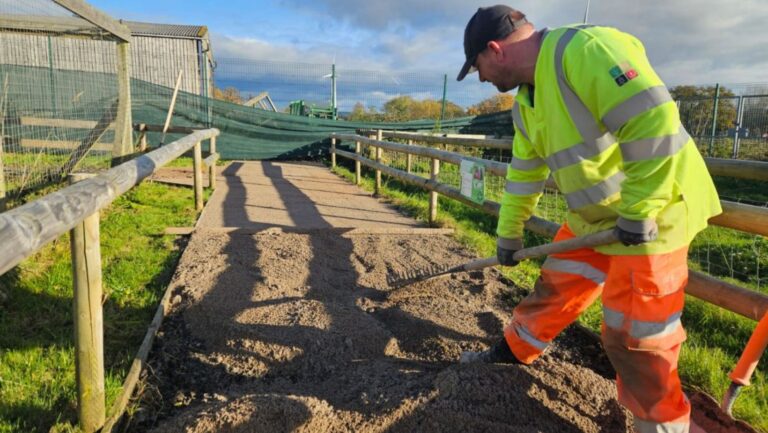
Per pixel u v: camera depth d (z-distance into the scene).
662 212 2.03
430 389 2.65
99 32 8.57
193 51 17.94
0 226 1.63
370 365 3.06
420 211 7.72
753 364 2.23
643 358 2.11
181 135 15.07
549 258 2.64
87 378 2.45
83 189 2.38
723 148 16.81
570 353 3.37
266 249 5.37
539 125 2.20
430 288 4.39
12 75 8.94
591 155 2.10
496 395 2.61
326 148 16.70
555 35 2.07
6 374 2.93
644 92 1.83
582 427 2.50
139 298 4.09
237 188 9.55
